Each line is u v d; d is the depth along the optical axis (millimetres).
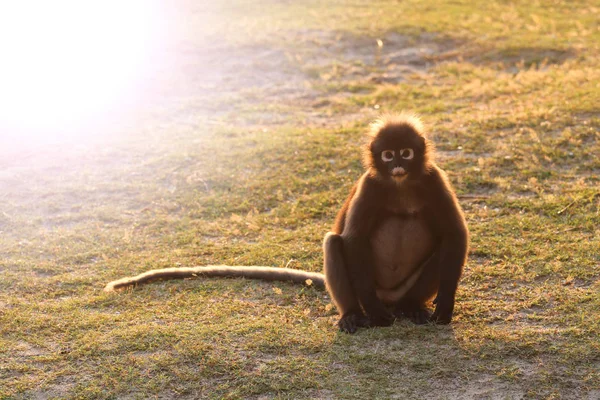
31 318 9445
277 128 17906
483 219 12227
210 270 10602
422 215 9031
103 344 8648
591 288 9578
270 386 7773
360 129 16922
